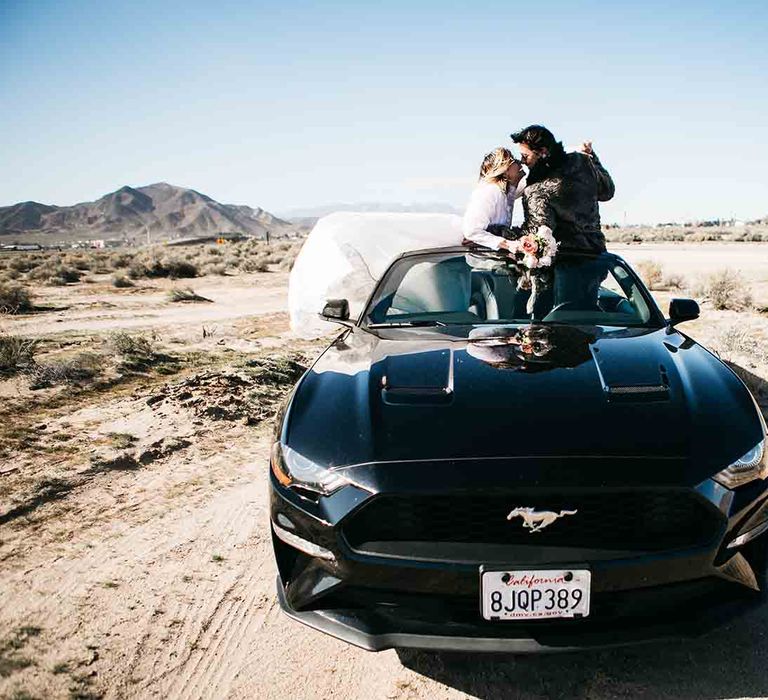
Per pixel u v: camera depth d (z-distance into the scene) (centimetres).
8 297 1467
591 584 206
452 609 215
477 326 336
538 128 380
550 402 239
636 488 206
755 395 557
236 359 780
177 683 238
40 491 403
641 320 339
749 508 215
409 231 672
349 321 380
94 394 634
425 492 209
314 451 232
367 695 230
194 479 433
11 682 236
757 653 244
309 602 229
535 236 361
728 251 3331
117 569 320
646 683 230
